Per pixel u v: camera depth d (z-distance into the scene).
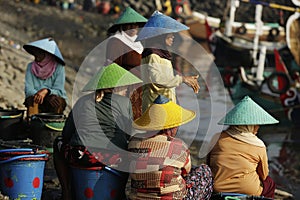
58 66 21.03
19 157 13.91
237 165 15.06
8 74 34.53
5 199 13.83
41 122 18.91
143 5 81.88
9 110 19.89
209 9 79.31
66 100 21.06
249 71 41.75
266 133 35.62
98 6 82.94
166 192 13.14
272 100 40.75
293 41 40.94
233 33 42.22
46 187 16.84
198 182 14.05
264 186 15.54
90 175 13.90
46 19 74.12
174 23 15.03
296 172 26.00
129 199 13.66
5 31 60.59
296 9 40.66
